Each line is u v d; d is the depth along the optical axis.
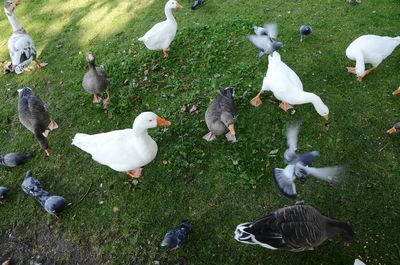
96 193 2.43
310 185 2.26
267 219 1.83
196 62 3.07
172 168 2.45
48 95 3.08
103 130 2.76
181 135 2.61
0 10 4.09
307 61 2.95
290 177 1.96
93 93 2.88
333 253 2.00
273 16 3.41
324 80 2.80
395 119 2.49
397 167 2.27
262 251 2.05
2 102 3.10
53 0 4.12
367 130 2.46
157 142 2.61
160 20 3.64
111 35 3.58
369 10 3.29
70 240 2.24
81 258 2.17
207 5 3.72
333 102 2.65
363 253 1.98
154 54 3.21
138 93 2.93
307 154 1.97
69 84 3.14
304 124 2.56
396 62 2.84
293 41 3.12
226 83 2.88
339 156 2.37
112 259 2.14
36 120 2.55
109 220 2.29
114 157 2.27
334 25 3.21
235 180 2.34
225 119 2.31
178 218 2.25
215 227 2.18
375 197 2.16
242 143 2.48
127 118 2.80
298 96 2.39
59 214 2.34
